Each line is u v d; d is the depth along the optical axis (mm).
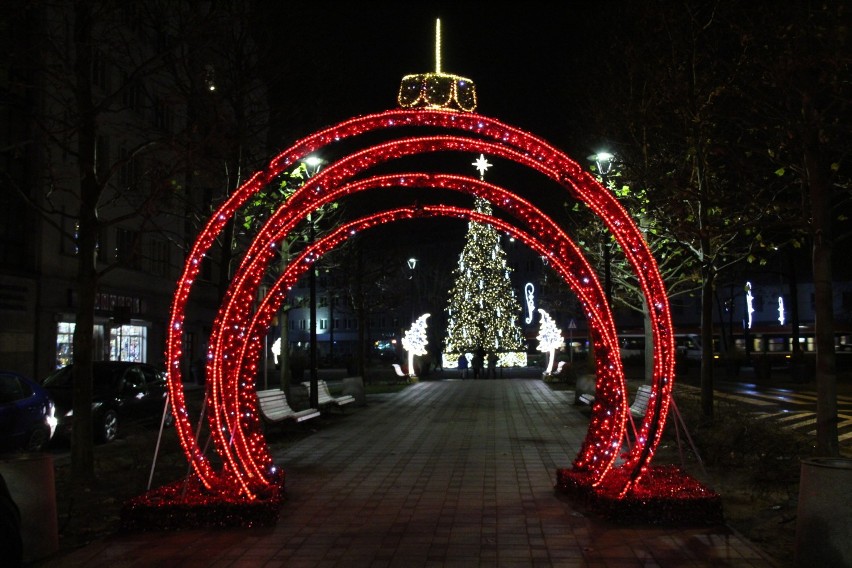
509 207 8906
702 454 10789
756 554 6449
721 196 11344
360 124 7988
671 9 12406
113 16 10523
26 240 26453
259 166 15297
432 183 8867
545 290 59719
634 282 25047
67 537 7496
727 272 27344
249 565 6312
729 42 11930
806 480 6062
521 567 6160
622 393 8219
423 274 67312
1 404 12898
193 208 14828
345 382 21438
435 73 8672
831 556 5805
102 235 29844
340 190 8742
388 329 91125
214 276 42094
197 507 7477
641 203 14320
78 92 10031
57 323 27469
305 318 101688
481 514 7926
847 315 58500
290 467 10953
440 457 11766
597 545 6742
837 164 8875
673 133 11734
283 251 18906
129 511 7445
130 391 16453
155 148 11281
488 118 7941
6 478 6625
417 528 7395
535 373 41375
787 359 40062
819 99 9188
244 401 9070
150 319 34281
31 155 24422
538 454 11984
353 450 12664
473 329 38625
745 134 11336
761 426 12312
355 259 31859
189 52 10922
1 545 5688
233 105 13734
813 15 8492
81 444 9945
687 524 7363
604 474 8188
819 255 8672
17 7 9609
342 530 7352
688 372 39438
